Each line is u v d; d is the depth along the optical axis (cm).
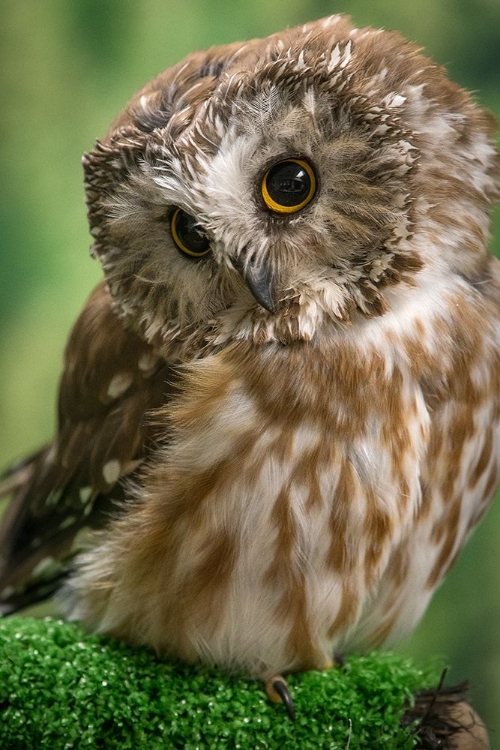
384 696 155
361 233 153
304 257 153
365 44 154
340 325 154
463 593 173
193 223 153
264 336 154
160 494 155
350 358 154
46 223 182
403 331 154
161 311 155
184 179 153
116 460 157
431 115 154
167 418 155
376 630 157
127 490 157
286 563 154
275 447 154
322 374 154
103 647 156
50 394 180
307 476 154
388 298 154
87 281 180
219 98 153
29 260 181
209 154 153
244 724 154
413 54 154
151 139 153
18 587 159
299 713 155
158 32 180
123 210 154
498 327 155
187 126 153
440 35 174
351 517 154
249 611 155
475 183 154
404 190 153
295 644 155
